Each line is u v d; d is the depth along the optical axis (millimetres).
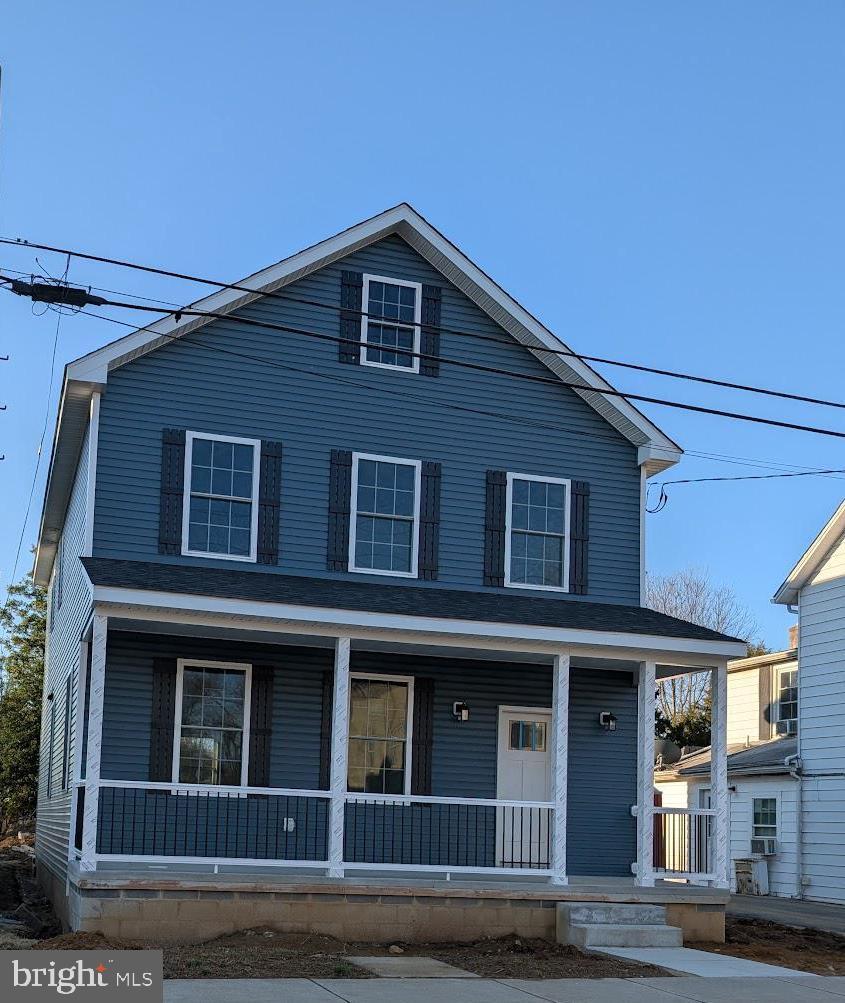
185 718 18281
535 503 20688
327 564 19281
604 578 20812
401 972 13547
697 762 33375
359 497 19688
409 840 19141
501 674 20094
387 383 20125
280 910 15562
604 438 21250
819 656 27406
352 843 18734
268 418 19359
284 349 19609
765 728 32844
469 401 20531
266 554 18953
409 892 16062
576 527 20750
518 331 20844
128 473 18500
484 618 17391
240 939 15023
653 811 17859
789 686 32062
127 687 18047
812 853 26906
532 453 20750
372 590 18578
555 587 20516
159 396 18859
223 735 18406
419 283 20578
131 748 17891
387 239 20531
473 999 11984
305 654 19000
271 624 16641
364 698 19391
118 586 15750
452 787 19516
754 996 12852
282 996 11648
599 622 18297
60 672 24703
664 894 17016
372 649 18516
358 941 15773
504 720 20031
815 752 27172
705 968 14609
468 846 19438
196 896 15195
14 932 17844
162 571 17531
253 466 19141
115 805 17641
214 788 15938
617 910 16547
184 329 19031
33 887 27844
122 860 15391
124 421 18625
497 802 17047
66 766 20781
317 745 18844
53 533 27031
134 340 18531
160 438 18734
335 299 20047
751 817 29500
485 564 20156
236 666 18609
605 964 14711
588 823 20188
